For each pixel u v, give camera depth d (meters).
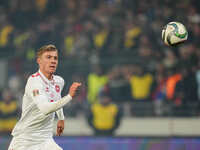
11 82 47.97
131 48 49.72
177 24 24.52
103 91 45.16
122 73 46.53
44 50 21.11
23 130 21.44
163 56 47.56
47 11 59.31
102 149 42.75
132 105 44.44
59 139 43.75
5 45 54.97
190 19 52.69
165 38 24.56
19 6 60.28
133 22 52.34
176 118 43.19
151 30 50.97
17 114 46.56
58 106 19.31
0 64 48.84
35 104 20.88
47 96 21.00
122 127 44.06
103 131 44.00
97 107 44.44
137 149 42.28
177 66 45.75
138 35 50.62
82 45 51.59
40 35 54.44
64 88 46.81
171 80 44.03
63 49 52.44
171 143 41.56
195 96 43.41
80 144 43.12
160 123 43.41
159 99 44.06
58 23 56.03
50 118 21.62
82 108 44.97
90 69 46.94
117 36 51.09
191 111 43.06
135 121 43.88
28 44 53.94
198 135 42.41
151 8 54.91
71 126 44.78
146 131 43.59
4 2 61.03
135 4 55.72
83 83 46.22
